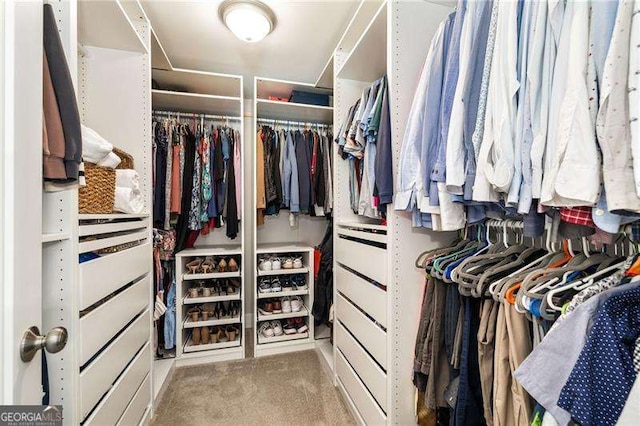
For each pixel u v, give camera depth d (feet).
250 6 5.00
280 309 7.61
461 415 3.14
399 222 3.91
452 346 3.46
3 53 1.51
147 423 4.65
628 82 1.73
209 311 7.20
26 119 1.65
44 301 2.66
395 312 3.88
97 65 4.75
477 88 2.74
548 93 2.23
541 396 2.06
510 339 2.63
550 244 2.99
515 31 2.47
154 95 6.66
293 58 6.97
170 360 6.45
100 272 3.16
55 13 2.79
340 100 5.93
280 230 9.04
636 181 1.66
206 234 7.79
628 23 1.74
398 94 3.91
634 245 2.62
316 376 6.14
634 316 1.88
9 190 1.53
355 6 5.14
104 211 3.51
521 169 2.36
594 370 1.78
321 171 7.76
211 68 7.45
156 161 6.49
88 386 2.94
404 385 3.91
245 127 8.81
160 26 5.72
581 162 1.90
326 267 7.29
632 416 1.54
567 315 2.03
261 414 4.93
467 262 3.23
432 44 3.44
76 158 2.28
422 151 3.23
